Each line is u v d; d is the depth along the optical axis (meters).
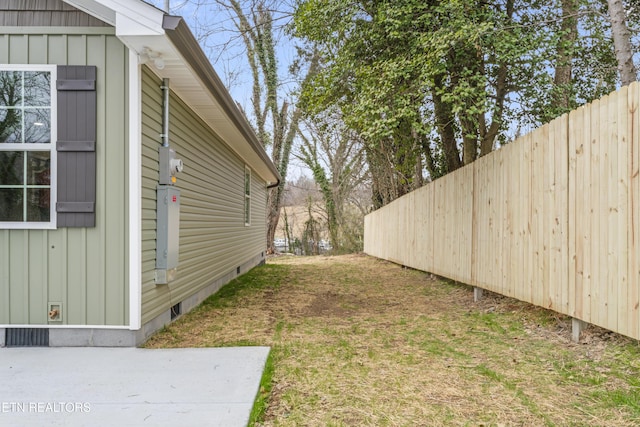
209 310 5.03
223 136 6.68
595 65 6.05
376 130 5.52
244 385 2.61
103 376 2.76
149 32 3.08
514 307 4.70
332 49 7.91
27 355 3.19
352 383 2.69
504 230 4.56
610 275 2.90
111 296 3.41
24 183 3.38
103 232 3.41
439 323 4.34
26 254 3.39
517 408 2.30
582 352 3.12
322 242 21.88
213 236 6.21
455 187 6.16
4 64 3.39
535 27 5.45
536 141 3.91
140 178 3.46
